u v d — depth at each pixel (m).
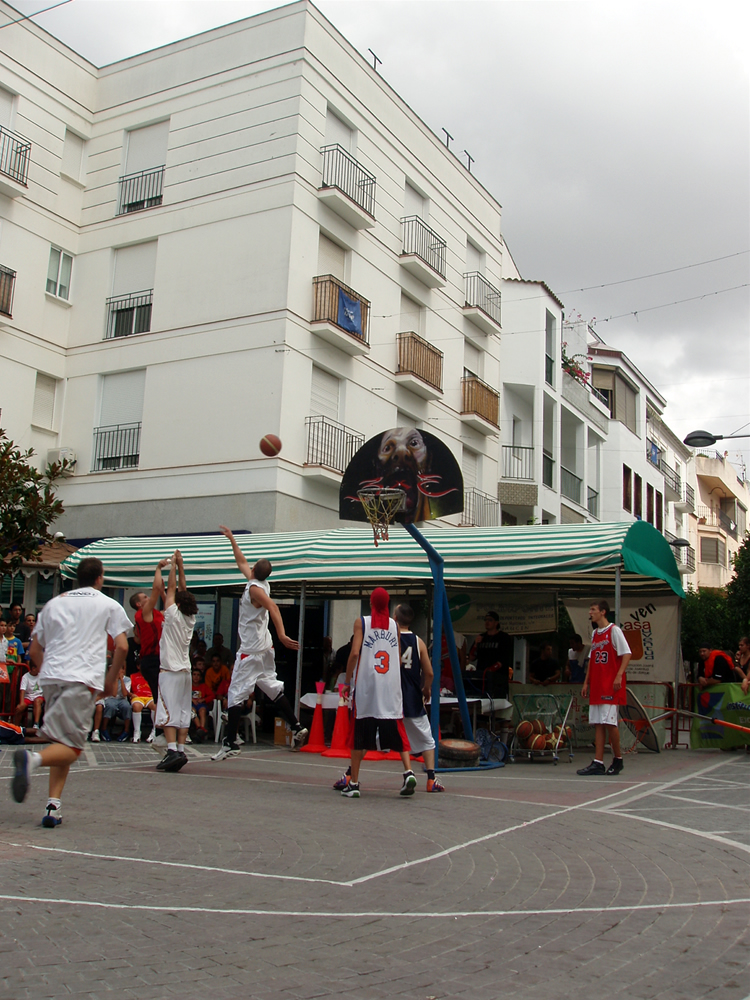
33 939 4.14
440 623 11.63
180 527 21.98
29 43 23.33
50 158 23.92
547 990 3.78
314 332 22.20
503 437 32.34
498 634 14.66
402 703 9.02
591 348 41.81
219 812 7.64
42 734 6.68
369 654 8.79
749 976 3.96
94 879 5.24
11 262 22.83
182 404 22.48
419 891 5.29
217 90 23.25
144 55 24.45
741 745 13.92
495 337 31.70
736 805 8.55
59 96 24.12
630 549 12.18
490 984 3.84
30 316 23.31
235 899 5.00
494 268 31.89
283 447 21.12
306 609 17.67
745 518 71.62
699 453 62.06
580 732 14.02
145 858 5.84
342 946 4.28
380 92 25.62
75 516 23.47
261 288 21.81
